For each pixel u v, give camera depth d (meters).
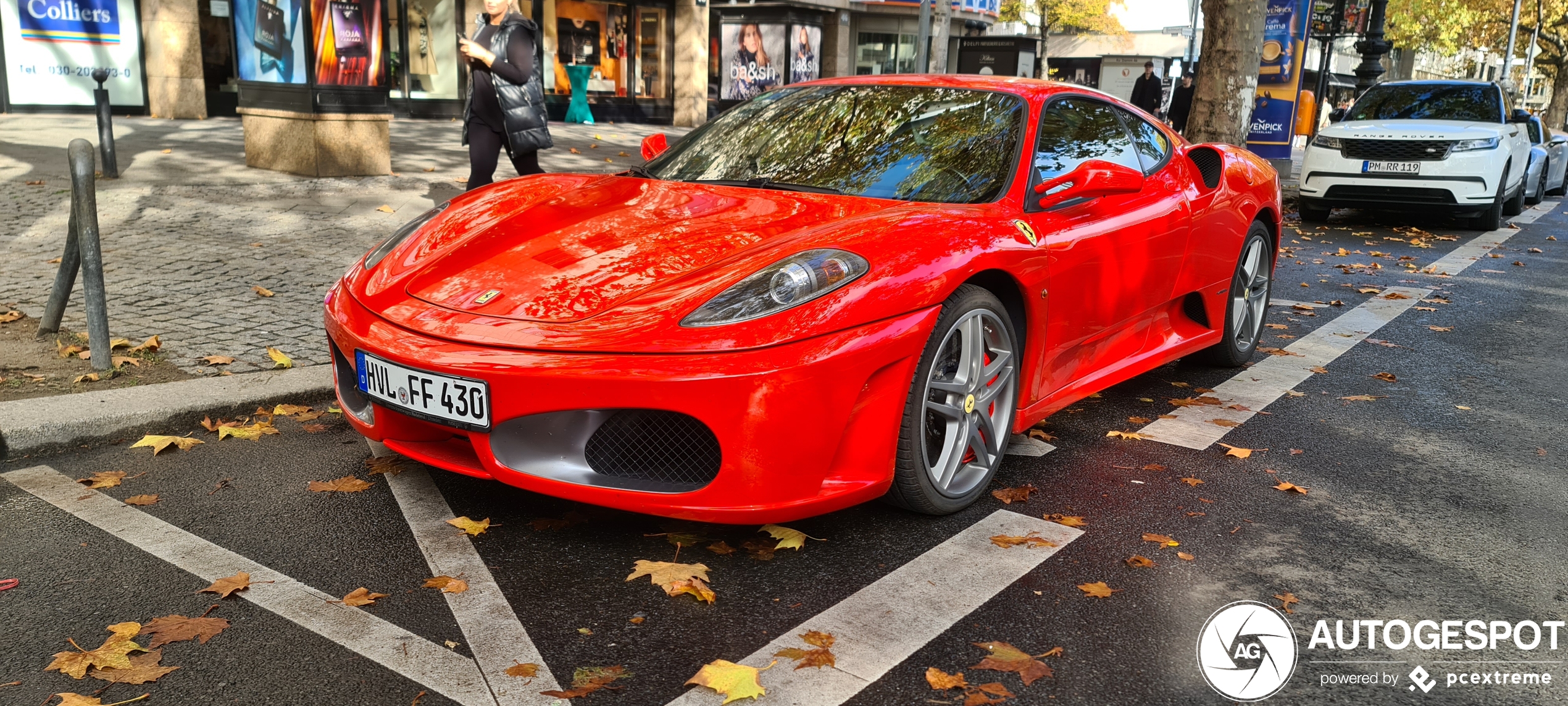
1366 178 10.79
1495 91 11.77
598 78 19.72
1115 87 48.47
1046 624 2.37
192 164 9.36
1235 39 10.64
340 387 3.07
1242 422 4.01
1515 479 3.46
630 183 3.54
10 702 1.93
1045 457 3.53
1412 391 4.55
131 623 2.21
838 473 2.64
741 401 2.38
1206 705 2.07
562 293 2.64
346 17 8.88
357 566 2.54
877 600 2.45
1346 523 3.03
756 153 3.60
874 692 2.06
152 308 4.81
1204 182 4.27
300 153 8.95
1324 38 17.81
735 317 2.45
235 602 2.34
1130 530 2.93
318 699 1.97
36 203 7.12
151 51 14.78
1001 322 2.97
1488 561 2.80
